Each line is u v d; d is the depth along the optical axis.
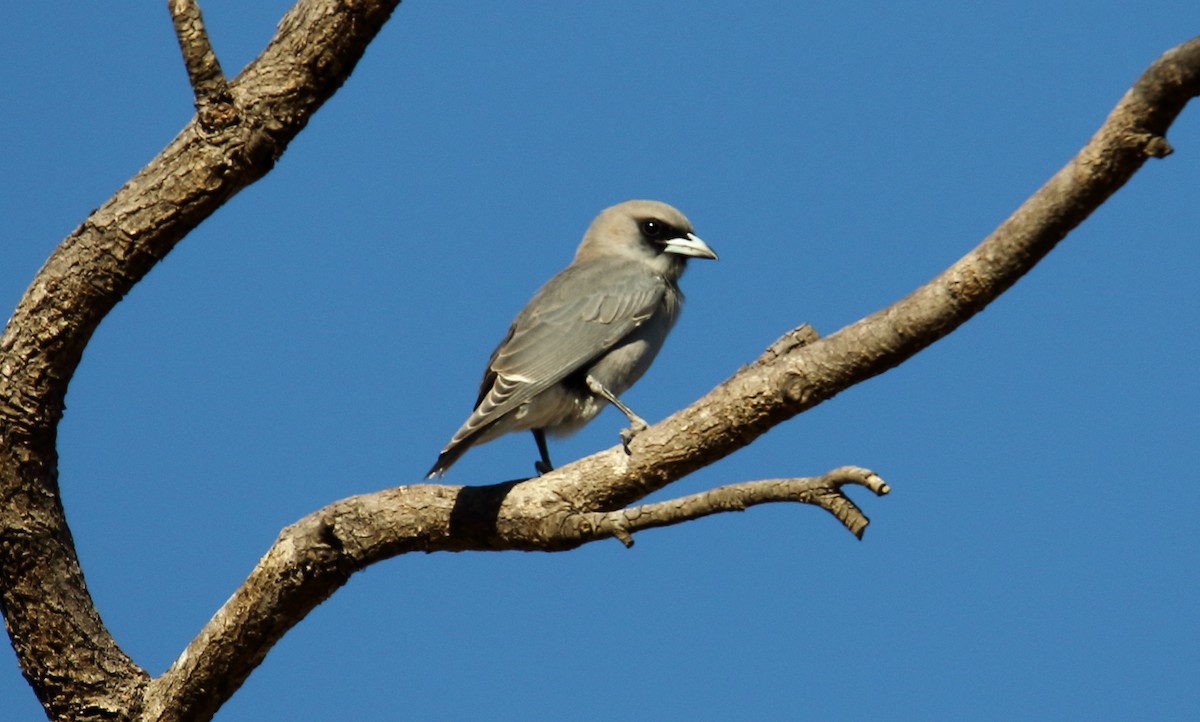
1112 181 8.85
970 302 9.54
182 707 11.98
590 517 10.53
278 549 11.71
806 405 10.28
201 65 11.23
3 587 11.71
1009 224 9.27
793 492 9.27
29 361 11.51
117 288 11.57
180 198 11.45
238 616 11.81
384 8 11.23
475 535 11.31
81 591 11.95
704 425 10.59
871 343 9.90
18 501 11.60
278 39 11.48
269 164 11.57
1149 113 8.57
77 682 11.89
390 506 11.49
